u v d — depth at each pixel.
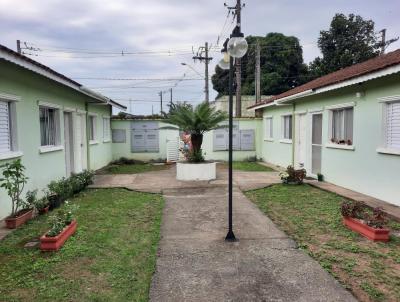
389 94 6.97
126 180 10.57
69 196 7.80
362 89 7.94
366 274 3.82
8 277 3.77
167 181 10.32
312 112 10.92
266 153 16.06
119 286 3.57
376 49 25.83
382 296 3.34
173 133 16.41
